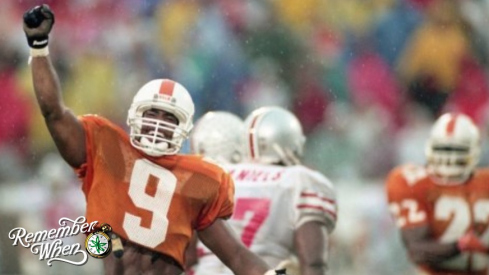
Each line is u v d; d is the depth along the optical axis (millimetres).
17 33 42844
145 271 15766
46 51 15383
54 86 15383
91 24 43438
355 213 36875
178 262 15930
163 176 15953
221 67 43219
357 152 41438
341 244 35219
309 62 44125
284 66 43938
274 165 20453
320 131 42750
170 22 43906
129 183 15836
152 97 15875
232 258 16078
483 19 47000
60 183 33781
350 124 42562
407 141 43281
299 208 19578
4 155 39688
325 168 41188
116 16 43906
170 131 15930
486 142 42438
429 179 25141
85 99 42375
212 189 16047
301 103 43375
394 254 35438
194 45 43531
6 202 34750
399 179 25281
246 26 44219
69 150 15664
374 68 45219
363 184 39594
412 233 24906
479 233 24984
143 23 44125
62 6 43406
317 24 45281
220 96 42969
